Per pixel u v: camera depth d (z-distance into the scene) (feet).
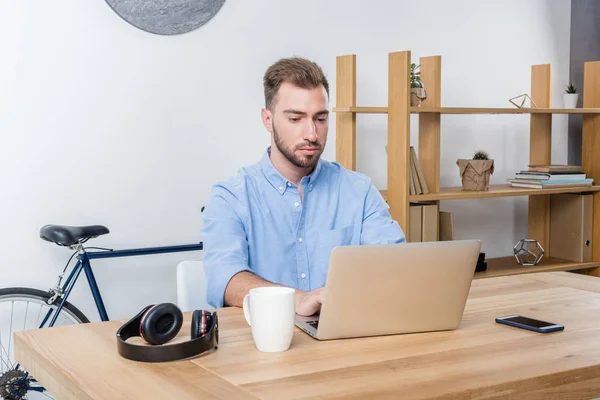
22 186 8.87
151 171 9.66
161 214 9.77
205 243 5.99
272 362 3.92
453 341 4.34
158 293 9.89
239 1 10.13
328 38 10.92
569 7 13.53
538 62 13.19
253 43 10.29
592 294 5.77
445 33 12.03
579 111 11.56
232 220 6.13
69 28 9.02
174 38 9.70
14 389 8.65
